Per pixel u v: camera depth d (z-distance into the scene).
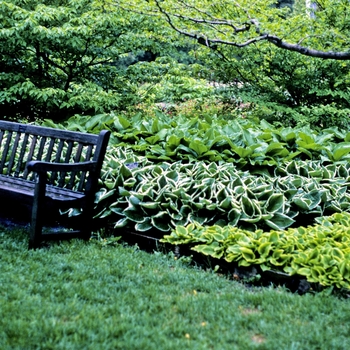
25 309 2.62
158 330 2.49
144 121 6.70
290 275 3.32
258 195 4.51
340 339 2.52
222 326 2.60
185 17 6.39
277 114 9.14
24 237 4.08
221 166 5.35
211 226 4.15
